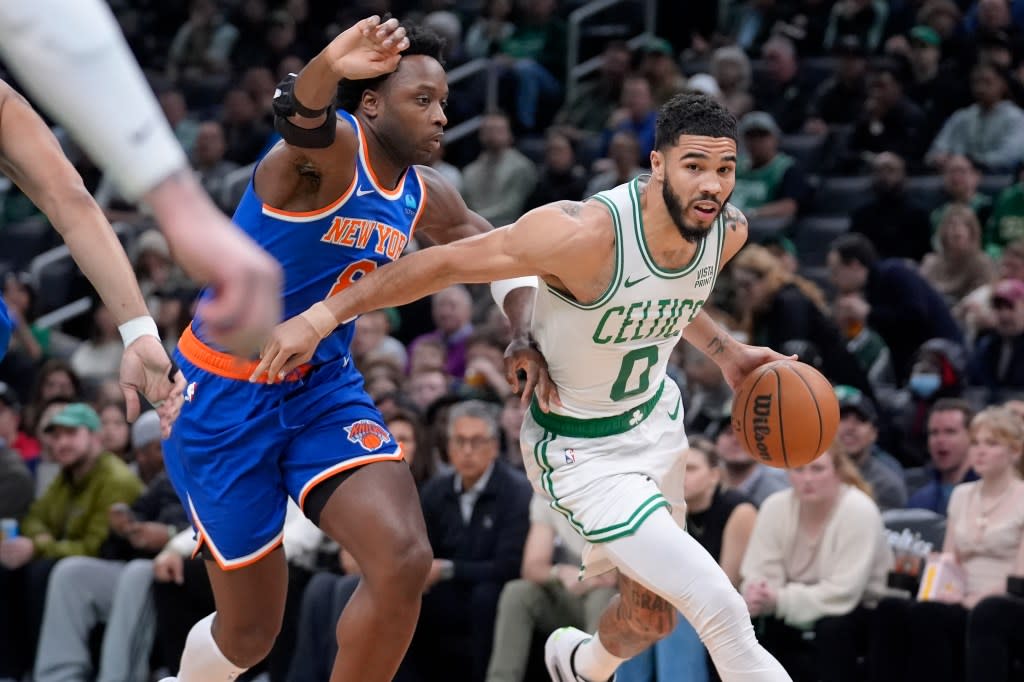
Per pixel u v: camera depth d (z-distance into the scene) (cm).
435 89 447
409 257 434
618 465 471
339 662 455
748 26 1598
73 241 222
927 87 1376
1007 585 676
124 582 857
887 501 814
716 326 502
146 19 1850
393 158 454
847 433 815
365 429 459
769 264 946
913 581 709
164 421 254
